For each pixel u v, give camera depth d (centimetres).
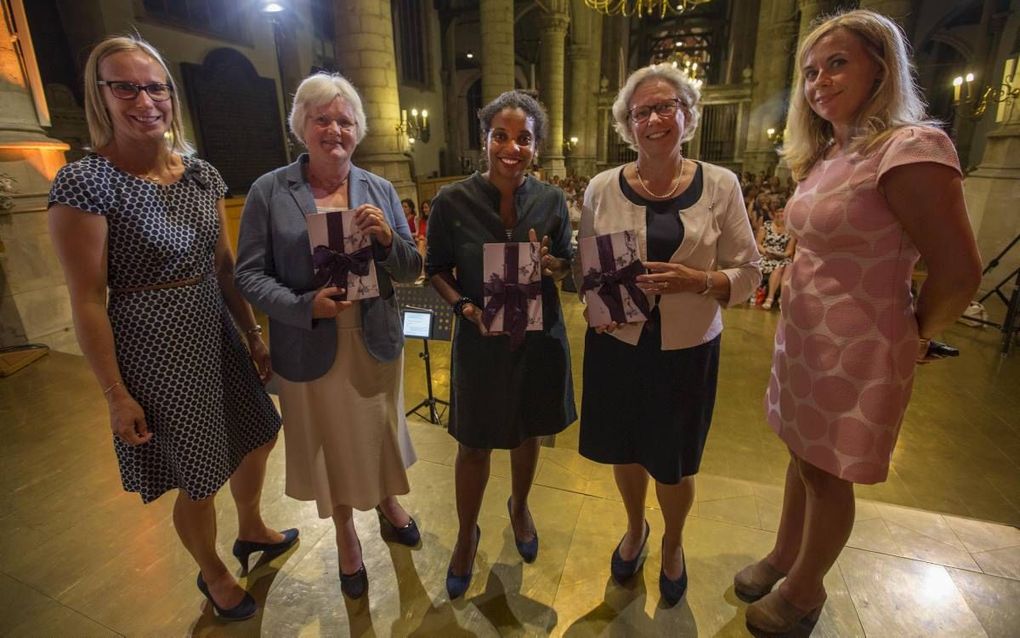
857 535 184
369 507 161
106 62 118
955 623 150
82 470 243
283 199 144
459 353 155
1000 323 558
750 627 151
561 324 161
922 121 112
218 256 160
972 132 1593
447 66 2219
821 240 123
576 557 180
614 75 2400
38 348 392
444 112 2259
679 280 132
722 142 2219
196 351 138
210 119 1218
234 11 1266
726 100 2130
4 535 199
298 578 175
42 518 209
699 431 146
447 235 154
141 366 131
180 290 134
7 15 394
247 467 169
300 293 144
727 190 139
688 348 140
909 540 181
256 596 168
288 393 152
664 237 137
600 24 2197
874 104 115
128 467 140
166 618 161
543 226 151
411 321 402
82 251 117
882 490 328
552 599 164
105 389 125
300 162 150
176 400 135
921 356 129
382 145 915
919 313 119
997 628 149
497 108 142
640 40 2475
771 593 150
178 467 138
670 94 129
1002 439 375
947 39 1652
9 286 400
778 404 145
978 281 106
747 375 507
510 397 153
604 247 136
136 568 181
